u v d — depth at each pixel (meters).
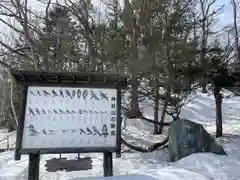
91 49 7.28
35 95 3.80
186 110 14.23
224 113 14.08
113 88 4.04
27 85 3.81
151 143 7.81
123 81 4.04
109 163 3.86
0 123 13.45
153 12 6.60
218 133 7.75
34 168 3.64
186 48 6.05
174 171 4.38
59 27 8.06
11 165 5.54
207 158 5.07
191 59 6.09
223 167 4.66
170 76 6.14
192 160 5.09
